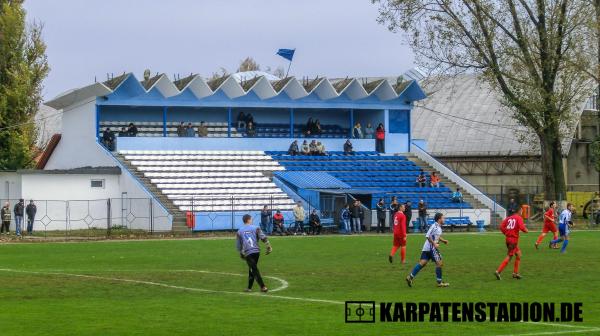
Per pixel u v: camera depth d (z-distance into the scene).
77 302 25.38
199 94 73.31
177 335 19.95
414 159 75.56
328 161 73.00
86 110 71.31
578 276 31.89
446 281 30.44
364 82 82.38
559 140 67.88
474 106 96.19
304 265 36.25
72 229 62.91
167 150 70.38
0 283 29.84
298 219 59.22
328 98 76.62
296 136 76.25
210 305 24.66
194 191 64.25
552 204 44.62
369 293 27.28
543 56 64.50
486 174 89.88
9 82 74.38
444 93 99.81
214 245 48.00
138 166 66.69
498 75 65.50
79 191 63.72
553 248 44.81
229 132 74.06
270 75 85.88
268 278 31.47
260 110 77.94
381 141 77.25
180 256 40.88
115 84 70.88
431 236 28.72
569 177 85.69
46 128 94.75
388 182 69.88
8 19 74.38
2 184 63.97
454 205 66.62
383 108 77.81
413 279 30.78
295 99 76.00
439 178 72.44
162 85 71.81
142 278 31.48
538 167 87.81
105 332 20.28
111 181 65.00
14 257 40.59
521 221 30.91
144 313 23.12
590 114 85.88
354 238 53.72
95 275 32.41
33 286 29.12
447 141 93.94
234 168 69.00
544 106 64.75
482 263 36.59
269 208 63.12
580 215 78.44
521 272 33.22
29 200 58.38
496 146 90.62
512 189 88.31
